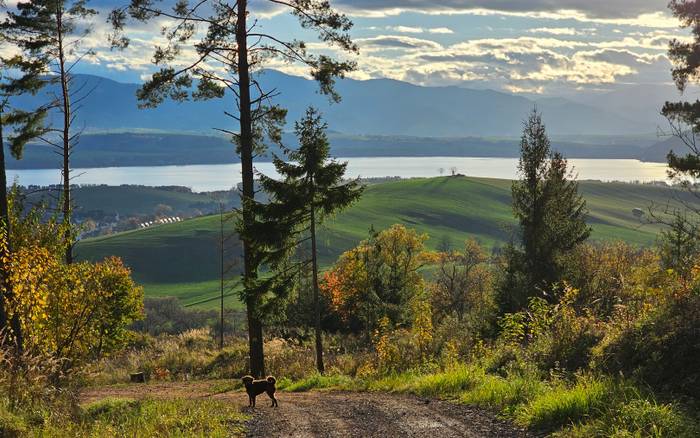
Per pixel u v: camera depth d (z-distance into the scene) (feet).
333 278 166.20
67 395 37.65
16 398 34.19
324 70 68.33
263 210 72.54
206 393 59.26
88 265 52.21
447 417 31.71
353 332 160.04
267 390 42.01
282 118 70.03
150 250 551.59
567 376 34.32
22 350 41.78
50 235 56.18
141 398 48.42
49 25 88.22
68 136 90.63
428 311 65.57
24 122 87.71
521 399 32.24
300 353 95.81
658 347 30.53
